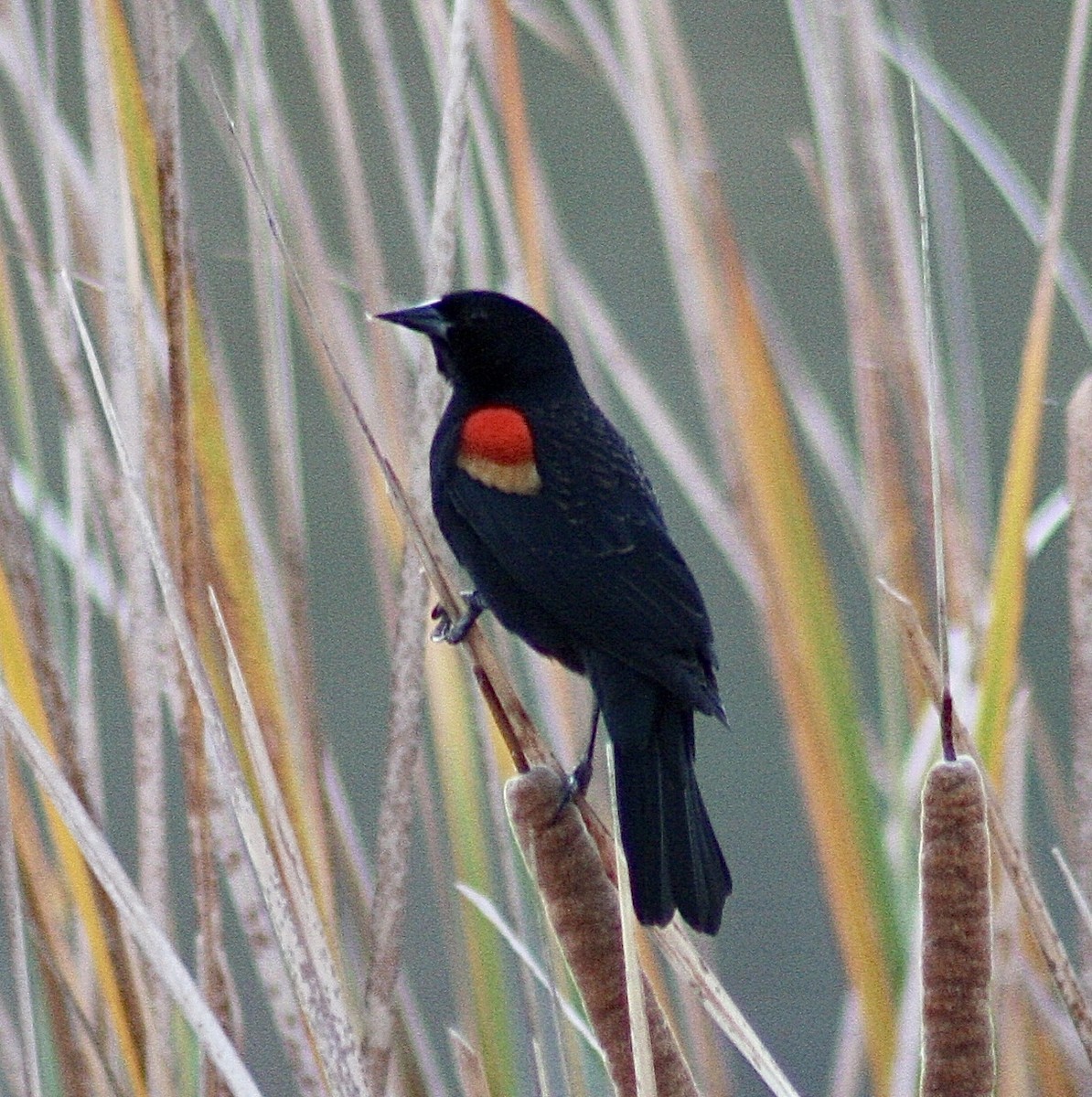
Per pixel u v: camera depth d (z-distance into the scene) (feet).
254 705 19.58
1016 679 22.12
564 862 16.24
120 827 44.45
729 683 52.31
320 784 20.07
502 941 21.18
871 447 21.35
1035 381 19.88
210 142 48.91
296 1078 18.80
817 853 22.65
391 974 19.27
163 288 19.38
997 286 57.00
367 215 21.89
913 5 23.22
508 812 16.38
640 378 23.04
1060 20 60.70
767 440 20.99
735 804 48.19
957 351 22.49
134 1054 19.21
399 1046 20.84
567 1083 18.38
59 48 35.76
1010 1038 20.26
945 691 15.10
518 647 24.49
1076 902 18.67
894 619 20.54
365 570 52.49
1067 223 58.39
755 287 23.21
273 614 20.36
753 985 42.93
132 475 17.06
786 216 57.77
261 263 20.77
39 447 21.12
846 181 21.49
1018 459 19.80
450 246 19.79
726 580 53.67
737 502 21.09
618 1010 16.11
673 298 57.11
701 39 57.31
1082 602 19.02
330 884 19.79
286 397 20.75
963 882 14.78
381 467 18.67
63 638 21.03
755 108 57.16
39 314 20.33
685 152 22.15
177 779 43.29
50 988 19.63
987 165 22.31
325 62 21.83
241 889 19.10
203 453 19.66
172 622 16.89
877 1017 20.12
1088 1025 16.74
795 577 20.72
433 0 21.98
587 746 22.20
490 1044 20.86
